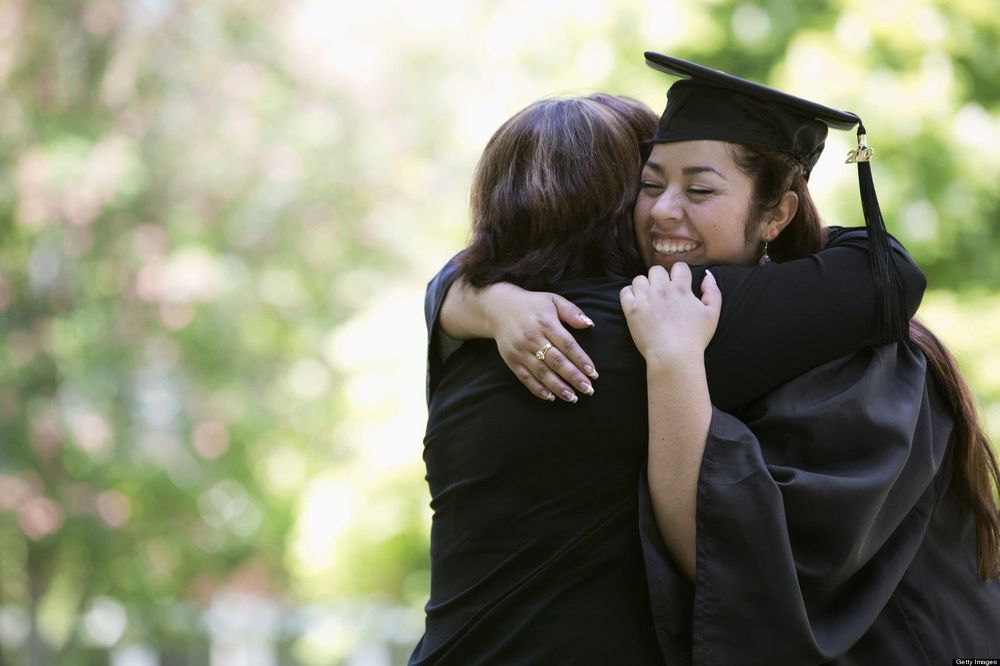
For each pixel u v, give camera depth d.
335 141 23.95
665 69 4.39
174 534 21.52
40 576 20.69
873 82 13.44
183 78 22.34
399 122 24.59
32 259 20.44
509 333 4.19
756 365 4.12
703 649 3.79
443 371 4.62
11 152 20.36
